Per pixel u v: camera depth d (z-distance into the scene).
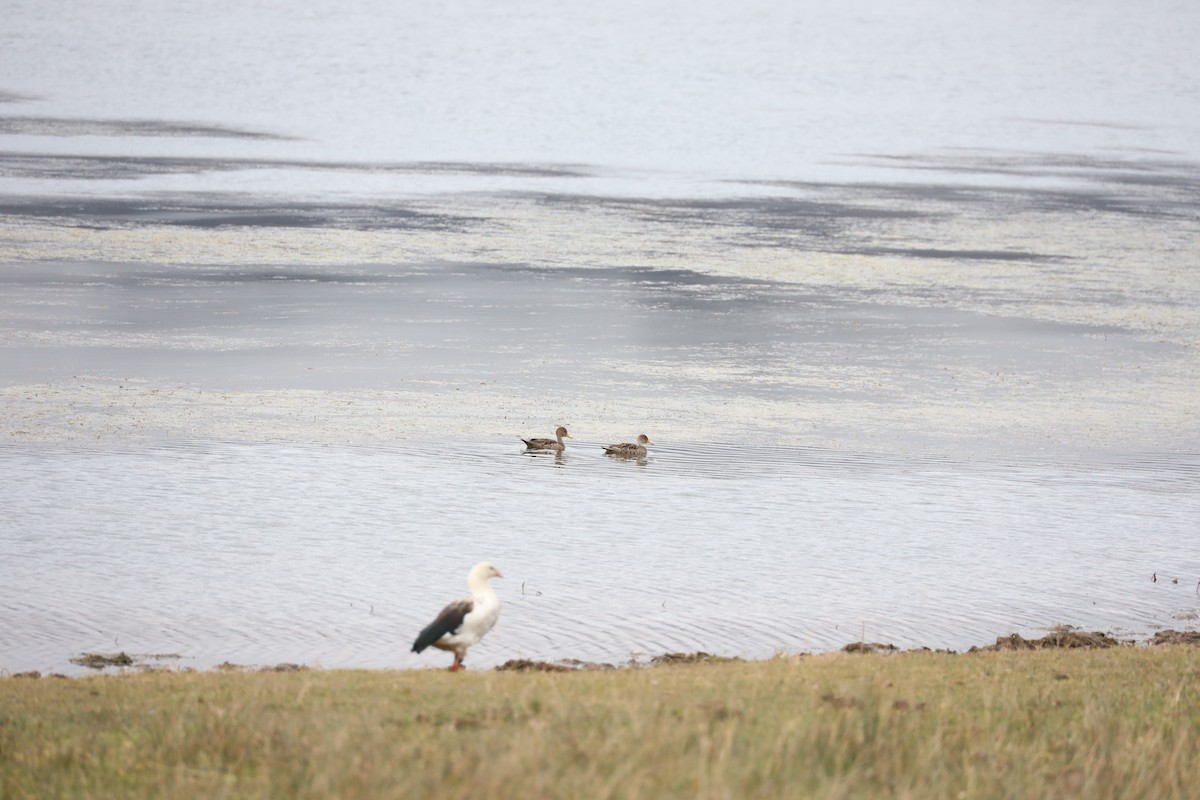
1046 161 128.38
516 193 98.12
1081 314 62.00
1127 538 29.98
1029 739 13.06
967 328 58.25
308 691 14.82
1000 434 40.78
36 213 79.25
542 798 9.97
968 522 31.02
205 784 10.84
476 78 176.50
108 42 185.25
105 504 30.20
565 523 29.86
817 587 25.52
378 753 10.95
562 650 21.23
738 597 24.64
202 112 143.38
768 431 40.38
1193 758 12.30
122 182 93.88
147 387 43.06
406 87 167.38
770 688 14.85
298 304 58.69
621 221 87.12
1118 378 49.31
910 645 22.22
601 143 134.00
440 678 15.97
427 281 65.44
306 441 37.19
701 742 10.95
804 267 72.94
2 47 176.38
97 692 15.50
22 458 34.22
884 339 55.56
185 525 28.70
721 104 165.12
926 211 95.25
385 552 27.05
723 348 53.03
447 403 42.62
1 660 20.12
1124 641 22.53
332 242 75.31
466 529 29.08
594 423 40.78
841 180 111.81
